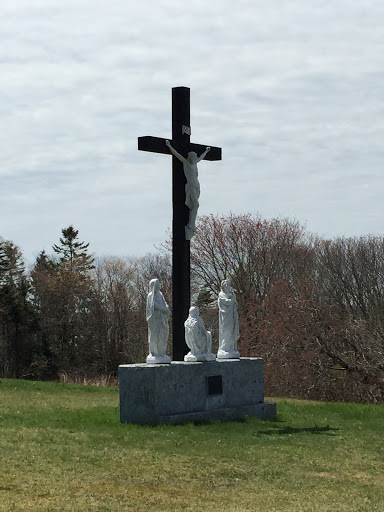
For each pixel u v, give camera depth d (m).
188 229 22.83
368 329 46.91
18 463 14.80
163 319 20.55
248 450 17.36
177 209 22.89
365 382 44.78
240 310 51.72
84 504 12.43
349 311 50.53
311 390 45.00
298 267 54.47
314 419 22.77
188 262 22.95
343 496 14.01
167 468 15.22
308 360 44.09
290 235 57.28
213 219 55.03
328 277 53.69
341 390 45.34
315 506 13.17
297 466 16.12
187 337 21.55
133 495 13.21
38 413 21.70
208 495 13.56
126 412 20.17
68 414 21.55
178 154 22.69
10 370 70.50
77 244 83.38
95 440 17.47
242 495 13.70
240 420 21.42
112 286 77.12
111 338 72.88
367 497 14.01
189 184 22.84
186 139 23.05
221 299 23.11
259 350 47.28
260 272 54.81
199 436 18.53
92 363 72.00
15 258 78.62
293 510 12.84
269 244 55.59
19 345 69.94
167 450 16.81
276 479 15.00
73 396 27.11
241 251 54.97
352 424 21.94
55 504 12.32
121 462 15.45
